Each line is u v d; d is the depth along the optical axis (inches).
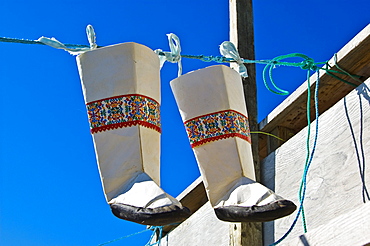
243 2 150.8
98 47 93.9
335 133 114.6
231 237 130.2
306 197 118.0
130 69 90.9
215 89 98.5
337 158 112.4
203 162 97.0
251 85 144.0
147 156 89.4
